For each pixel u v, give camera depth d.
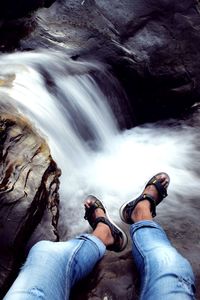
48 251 1.76
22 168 2.24
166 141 4.14
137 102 4.59
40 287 1.54
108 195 3.05
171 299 1.48
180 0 5.04
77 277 1.82
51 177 2.39
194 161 3.70
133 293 1.92
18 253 1.92
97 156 3.73
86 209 2.52
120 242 2.22
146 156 3.82
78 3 4.74
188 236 2.47
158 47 4.61
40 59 3.81
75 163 3.38
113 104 4.23
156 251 1.81
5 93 2.95
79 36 4.39
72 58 4.07
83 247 1.90
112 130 4.20
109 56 4.29
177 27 4.87
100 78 4.05
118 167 3.56
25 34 4.32
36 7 4.76
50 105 3.29
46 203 2.26
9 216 1.97
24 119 2.69
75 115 3.64
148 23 4.77
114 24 4.63
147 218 2.29
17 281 1.59
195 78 4.74
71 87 3.68
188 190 3.14
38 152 2.42
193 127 4.42
